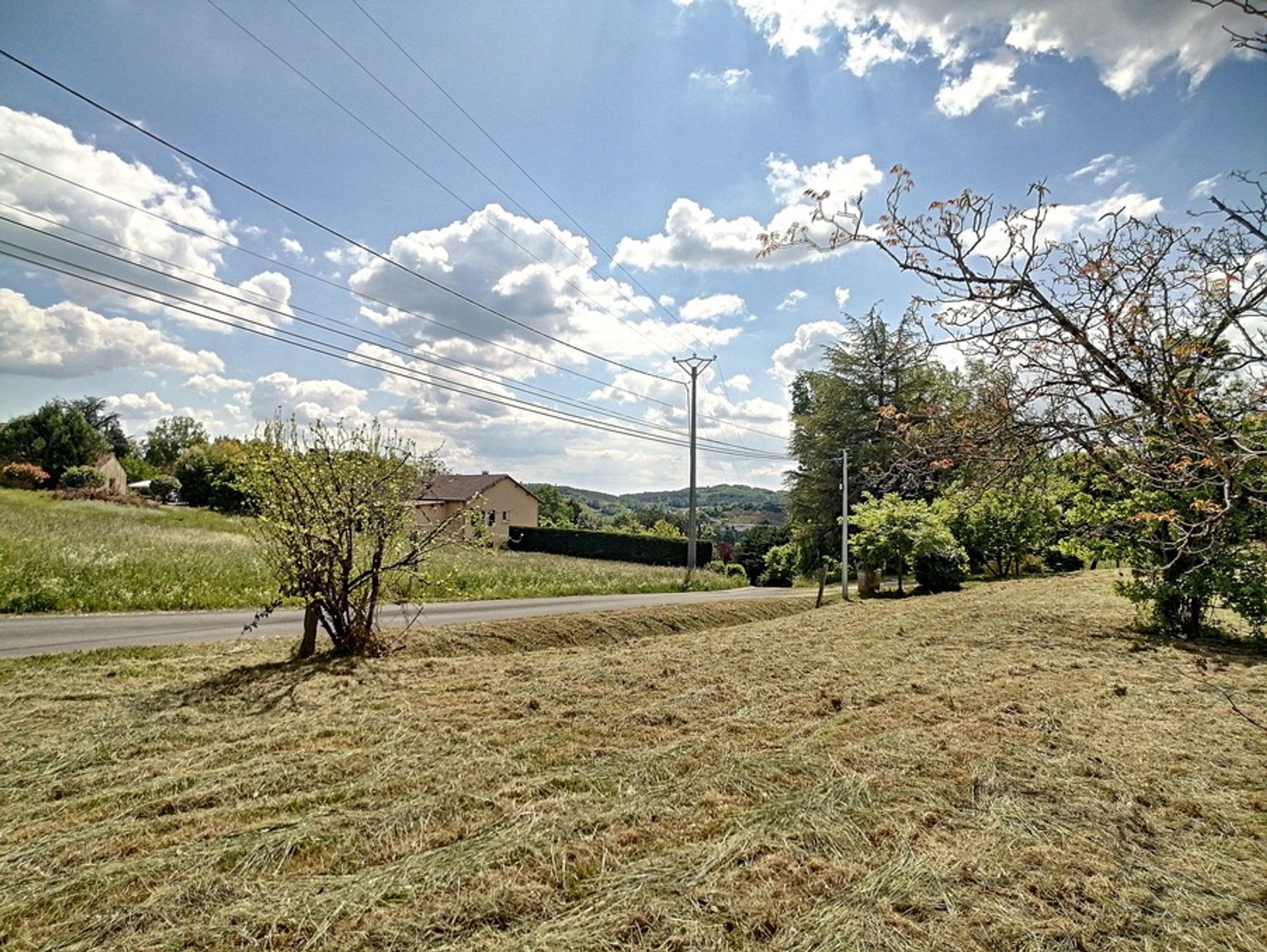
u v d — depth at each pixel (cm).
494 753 443
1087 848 308
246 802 362
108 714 512
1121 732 473
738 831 328
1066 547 872
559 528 3900
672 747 455
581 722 520
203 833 322
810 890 274
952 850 305
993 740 457
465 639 971
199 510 3359
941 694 600
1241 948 238
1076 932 244
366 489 784
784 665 747
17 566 1177
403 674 693
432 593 1562
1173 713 523
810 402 3597
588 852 307
